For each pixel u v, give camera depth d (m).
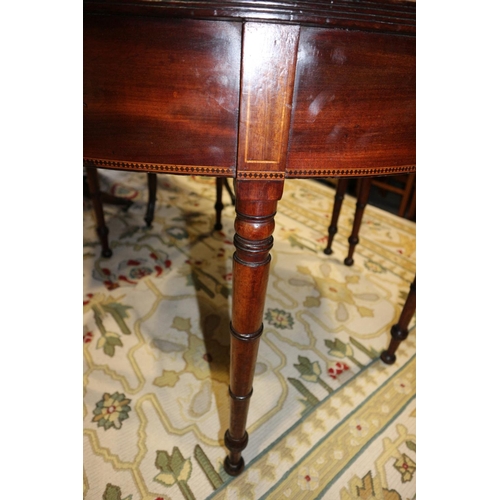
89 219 1.53
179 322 1.02
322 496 0.65
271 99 0.37
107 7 0.34
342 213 1.68
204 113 0.38
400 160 0.46
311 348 0.96
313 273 1.26
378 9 0.34
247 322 0.49
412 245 1.46
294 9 0.33
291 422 0.78
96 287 1.14
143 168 0.42
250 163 0.40
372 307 1.12
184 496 0.64
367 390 0.86
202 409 0.79
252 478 0.67
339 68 0.38
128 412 0.77
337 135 0.41
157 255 1.31
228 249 1.37
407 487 0.67
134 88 0.38
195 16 0.33
